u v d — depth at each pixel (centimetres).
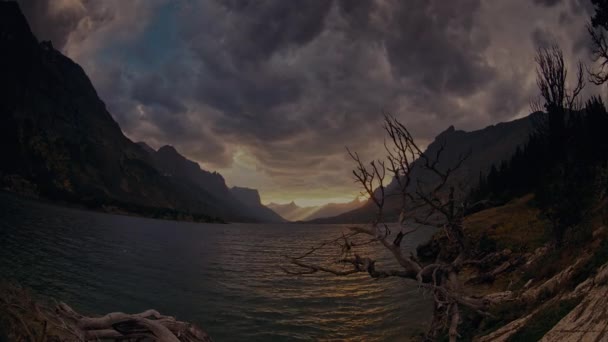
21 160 19938
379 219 1252
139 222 15112
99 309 1898
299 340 1697
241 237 11744
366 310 2256
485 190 6862
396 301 2456
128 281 2761
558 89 2497
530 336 872
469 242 1344
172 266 3900
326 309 2280
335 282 3250
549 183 2002
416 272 1207
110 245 5281
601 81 2328
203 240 8931
